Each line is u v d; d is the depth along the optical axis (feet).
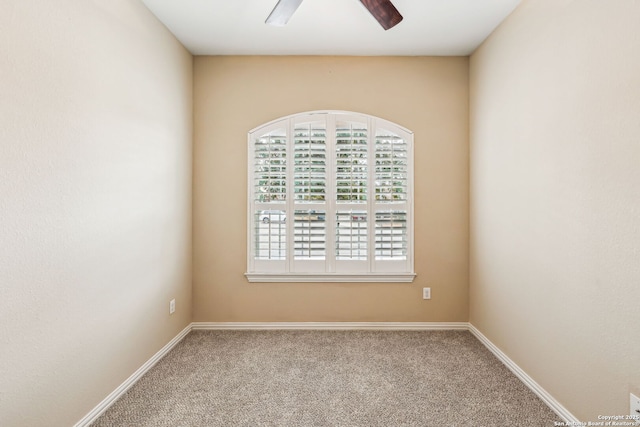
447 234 9.59
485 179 8.60
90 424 5.57
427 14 7.47
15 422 4.27
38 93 4.50
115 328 6.21
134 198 6.77
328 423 5.65
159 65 7.72
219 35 8.43
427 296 9.65
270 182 9.53
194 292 9.61
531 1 6.60
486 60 8.52
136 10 6.78
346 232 9.55
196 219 9.55
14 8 4.15
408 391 6.59
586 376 5.25
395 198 9.55
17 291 4.26
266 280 9.65
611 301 4.77
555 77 5.89
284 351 8.32
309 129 9.50
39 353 4.60
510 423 5.65
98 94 5.66
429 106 9.54
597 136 4.97
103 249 5.84
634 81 4.36
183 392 6.54
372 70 9.52
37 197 4.52
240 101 9.53
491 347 8.29
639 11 4.28
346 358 7.96
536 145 6.47
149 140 7.31
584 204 5.24
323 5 7.16
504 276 7.71
